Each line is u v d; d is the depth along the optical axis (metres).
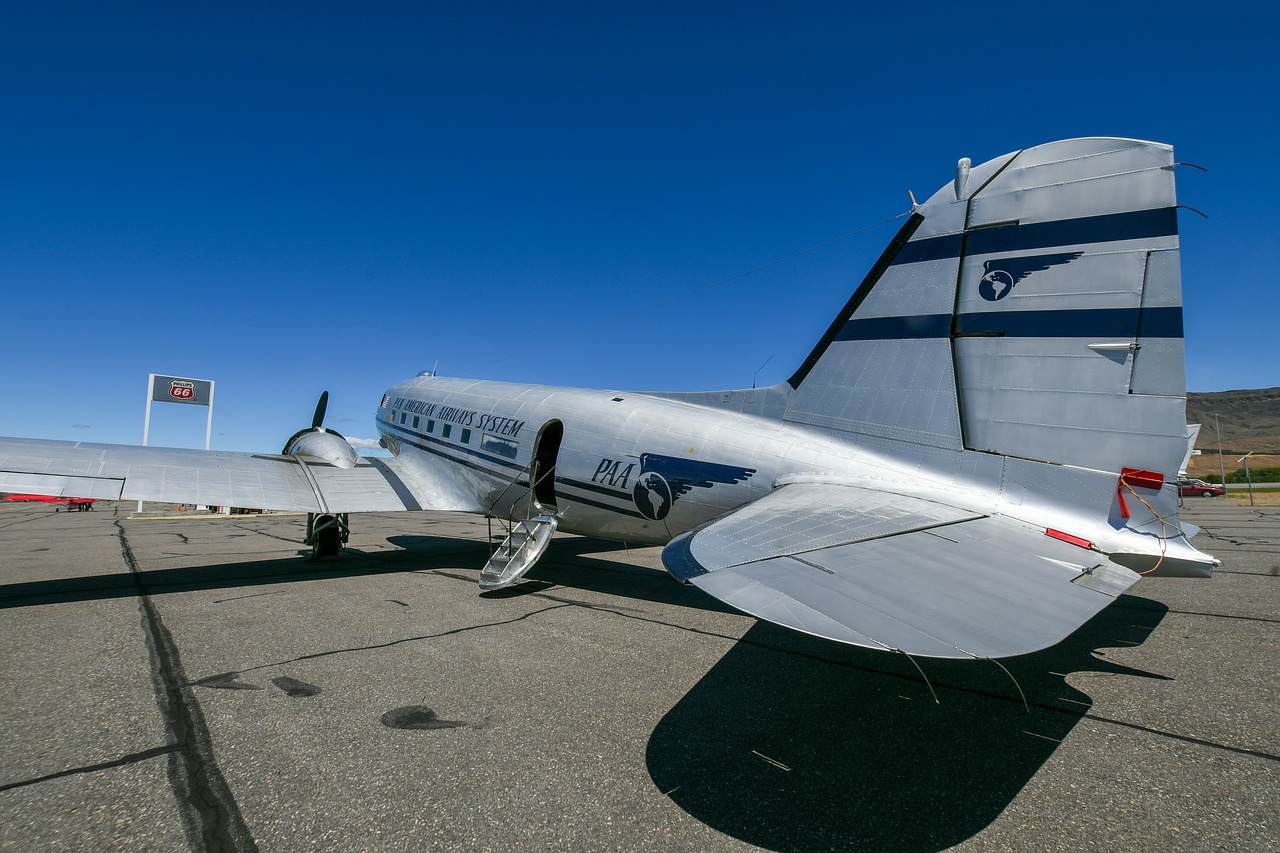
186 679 4.68
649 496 7.53
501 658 5.28
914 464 5.57
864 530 4.10
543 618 6.73
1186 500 36.91
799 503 4.86
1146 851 2.65
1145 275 4.69
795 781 3.24
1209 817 2.91
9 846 2.60
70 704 4.16
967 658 2.41
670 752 3.56
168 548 12.99
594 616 6.84
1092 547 4.33
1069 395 4.87
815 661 5.27
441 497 10.56
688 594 8.12
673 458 7.36
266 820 2.82
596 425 8.35
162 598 7.63
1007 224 5.32
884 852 2.64
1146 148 4.79
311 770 3.30
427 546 13.29
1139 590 8.34
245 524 20.77
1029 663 5.23
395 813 2.89
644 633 6.14
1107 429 4.69
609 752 3.55
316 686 4.56
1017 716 4.12
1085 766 3.42
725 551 3.53
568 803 3.00
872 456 5.87
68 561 10.86
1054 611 3.06
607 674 4.89
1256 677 4.86
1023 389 5.08
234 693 4.39
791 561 3.40
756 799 3.06
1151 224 4.71
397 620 6.59
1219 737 3.78
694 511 7.13
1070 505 4.75
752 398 7.19
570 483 8.41
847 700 4.39
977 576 3.45
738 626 6.41
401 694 4.42
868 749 3.62
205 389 29.89
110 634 5.92
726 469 6.83
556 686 4.62
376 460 11.81
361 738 3.69
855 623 2.66
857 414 6.05
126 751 3.49
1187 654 5.47
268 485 9.25
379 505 9.75
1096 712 4.18
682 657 5.36
